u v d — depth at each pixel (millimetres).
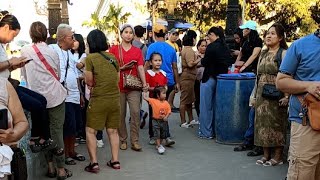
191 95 8281
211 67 7117
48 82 4859
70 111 5719
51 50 4918
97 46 5469
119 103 5684
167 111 6598
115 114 5664
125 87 6426
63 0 14344
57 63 4984
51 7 9734
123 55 6391
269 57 5559
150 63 7199
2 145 2822
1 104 2920
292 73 3441
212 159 6109
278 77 3492
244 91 6664
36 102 4402
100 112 5504
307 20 24766
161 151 6430
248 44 7262
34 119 4445
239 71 7055
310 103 3279
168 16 18312
